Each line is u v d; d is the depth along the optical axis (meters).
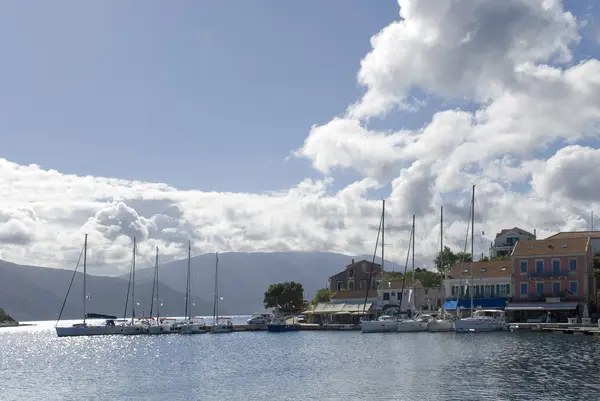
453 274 130.00
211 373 66.69
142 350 105.38
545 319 113.50
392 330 118.25
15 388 60.47
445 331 113.88
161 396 52.50
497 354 72.12
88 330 145.88
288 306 175.38
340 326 136.50
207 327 151.75
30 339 169.75
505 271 124.94
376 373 60.28
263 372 65.56
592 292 118.38
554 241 119.88
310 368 67.19
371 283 160.00
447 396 47.09
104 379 65.50
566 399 44.94
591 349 75.31
